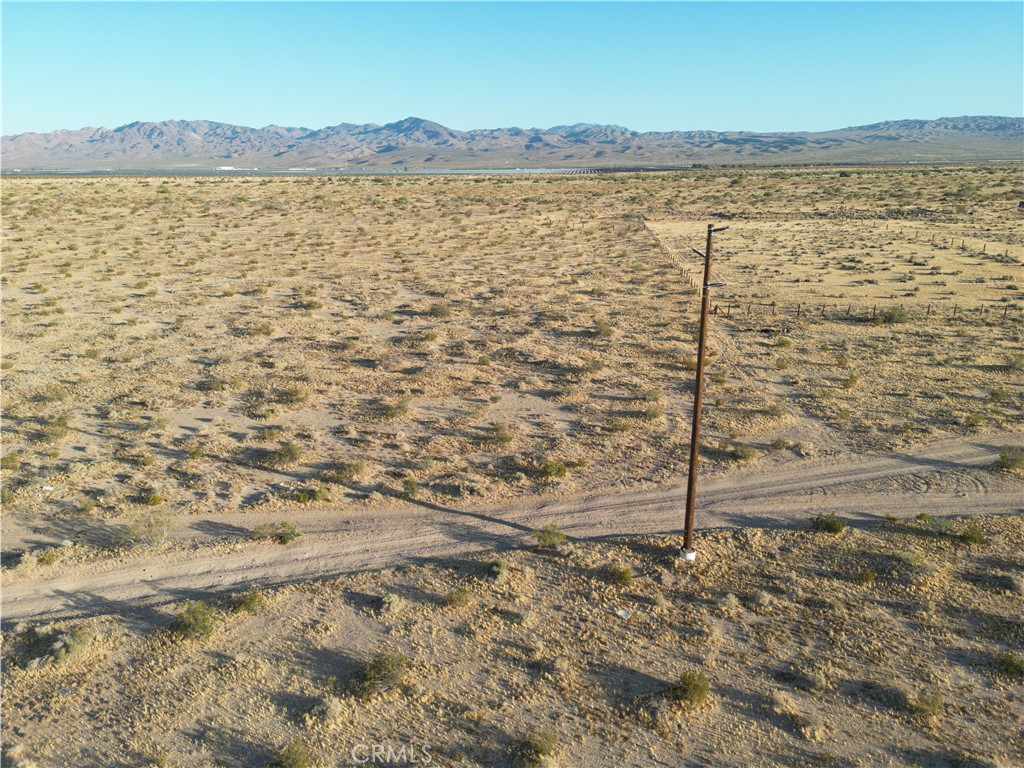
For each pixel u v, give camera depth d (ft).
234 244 290.15
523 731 52.08
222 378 129.49
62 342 153.58
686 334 161.99
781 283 216.95
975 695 54.85
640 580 70.28
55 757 49.83
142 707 54.24
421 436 105.81
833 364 138.00
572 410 116.98
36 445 100.99
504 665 58.80
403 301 196.34
